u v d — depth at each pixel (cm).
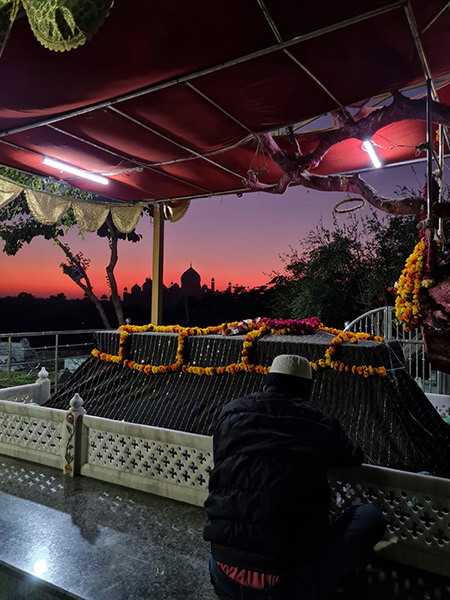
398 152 554
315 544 215
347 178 418
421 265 274
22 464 428
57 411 415
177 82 370
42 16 154
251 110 434
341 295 1178
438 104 343
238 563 210
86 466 400
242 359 461
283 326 484
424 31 304
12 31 292
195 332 515
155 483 363
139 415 483
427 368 785
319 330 484
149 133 493
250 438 226
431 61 344
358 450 232
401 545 271
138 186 702
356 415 395
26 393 580
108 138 508
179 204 798
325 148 436
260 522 207
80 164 599
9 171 686
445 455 356
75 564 267
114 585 247
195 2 274
